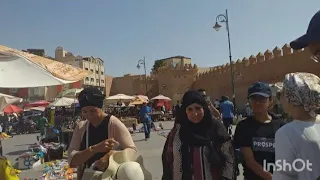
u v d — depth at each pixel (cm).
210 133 312
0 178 318
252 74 3653
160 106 3972
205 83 5050
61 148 1111
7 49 342
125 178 269
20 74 325
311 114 198
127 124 2423
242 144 333
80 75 379
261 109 335
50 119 1658
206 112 315
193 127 315
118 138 301
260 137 325
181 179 312
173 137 322
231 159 314
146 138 1614
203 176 304
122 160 284
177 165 315
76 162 290
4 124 2745
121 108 3550
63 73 366
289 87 202
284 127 198
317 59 183
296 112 202
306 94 194
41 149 1060
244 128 337
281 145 194
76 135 318
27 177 828
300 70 2752
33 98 3744
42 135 1599
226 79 4253
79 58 6412
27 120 2844
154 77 6875
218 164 305
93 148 284
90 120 306
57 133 1266
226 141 314
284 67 3036
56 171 851
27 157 953
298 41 185
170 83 5728
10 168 327
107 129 302
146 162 978
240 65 3900
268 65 3334
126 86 7250
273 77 3241
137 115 3266
